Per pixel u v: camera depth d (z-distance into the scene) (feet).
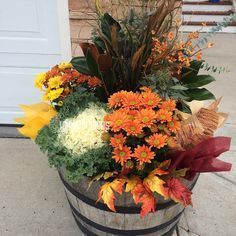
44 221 6.10
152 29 4.46
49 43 7.62
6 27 7.38
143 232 4.83
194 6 16.48
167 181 4.05
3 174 7.16
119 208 4.40
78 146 4.18
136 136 4.00
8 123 8.77
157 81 4.49
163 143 3.93
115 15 5.19
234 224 6.07
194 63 5.05
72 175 4.05
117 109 4.32
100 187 4.25
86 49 4.78
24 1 7.09
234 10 16.05
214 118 4.66
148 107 4.11
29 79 8.09
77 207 4.95
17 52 7.70
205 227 6.00
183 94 4.81
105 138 4.10
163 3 4.32
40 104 5.35
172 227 5.25
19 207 6.37
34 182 6.95
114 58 4.62
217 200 6.56
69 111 4.66
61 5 7.16
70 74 5.13
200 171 4.22
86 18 7.25
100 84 4.90
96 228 5.02
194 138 4.33
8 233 5.87
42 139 4.37
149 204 3.90
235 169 7.34
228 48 14.42
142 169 4.06
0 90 8.25
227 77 11.66
